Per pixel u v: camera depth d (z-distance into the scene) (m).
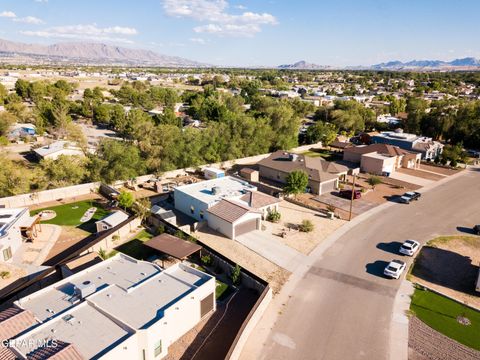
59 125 81.56
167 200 49.72
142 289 24.34
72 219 41.84
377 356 22.23
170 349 22.41
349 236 39.41
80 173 52.84
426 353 22.55
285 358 21.92
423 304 27.64
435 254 35.69
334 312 26.47
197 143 64.25
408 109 123.50
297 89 198.75
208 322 25.05
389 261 34.16
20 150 73.00
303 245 37.03
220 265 31.86
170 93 143.12
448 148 75.19
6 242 32.12
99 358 17.88
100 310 21.83
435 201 50.91
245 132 73.44
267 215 43.66
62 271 29.89
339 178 59.59
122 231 37.81
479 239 39.28
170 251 31.80
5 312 21.67
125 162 55.06
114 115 95.06
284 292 28.86
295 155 61.47
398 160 68.00
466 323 25.53
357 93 197.88
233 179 51.56
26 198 46.00
